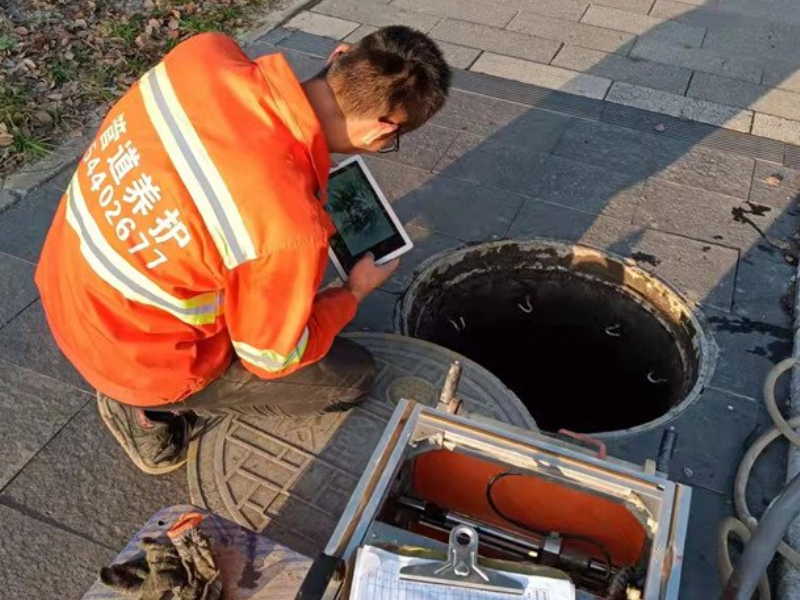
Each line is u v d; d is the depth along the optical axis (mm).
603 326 3697
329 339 2332
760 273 3527
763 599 2324
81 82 4566
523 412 2770
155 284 1941
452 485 1987
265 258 1853
